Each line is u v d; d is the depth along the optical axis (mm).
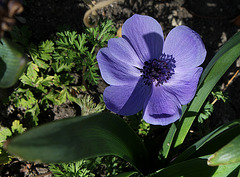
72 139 101
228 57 156
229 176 148
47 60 211
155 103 164
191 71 164
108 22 207
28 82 199
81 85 220
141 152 187
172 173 159
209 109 219
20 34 206
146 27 164
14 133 190
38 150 84
